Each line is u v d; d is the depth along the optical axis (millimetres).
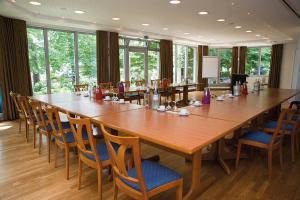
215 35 8430
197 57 11492
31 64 6012
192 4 4238
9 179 2582
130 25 6484
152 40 9211
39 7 4578
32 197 2234
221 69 12258
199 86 11359
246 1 4027
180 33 7969
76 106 3094
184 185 2477
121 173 1634
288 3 4176
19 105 3990
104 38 7223
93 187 2412
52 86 6496
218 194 2295
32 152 3389
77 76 7008
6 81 5289
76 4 4328
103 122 2195
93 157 2150
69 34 6754
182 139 1672
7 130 4520
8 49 5277
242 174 2719
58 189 2377
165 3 4207
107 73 7441
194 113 2635
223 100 3680
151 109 2893
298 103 4535
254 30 7191
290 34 7973
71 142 2557
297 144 3420
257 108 2957
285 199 2221
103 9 4684
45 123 2949
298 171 2811
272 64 10531
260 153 3373
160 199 2207
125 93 5344
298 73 6902
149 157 3090
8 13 4855
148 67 9297
